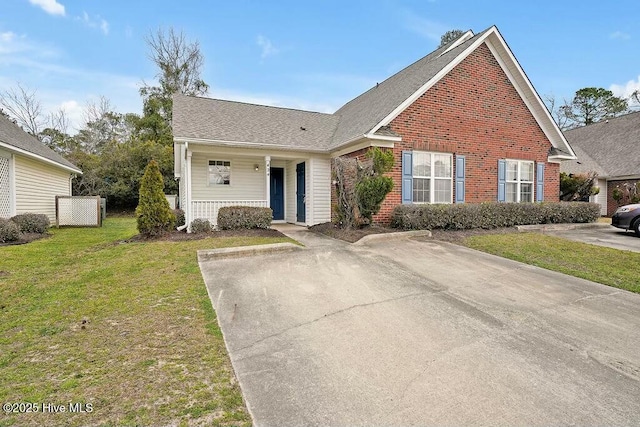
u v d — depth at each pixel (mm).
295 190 13359
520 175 12438
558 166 13203
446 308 4398
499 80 11906
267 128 12438
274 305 4434
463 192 11320
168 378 2764
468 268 6309
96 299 4590
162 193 9164
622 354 3293
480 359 3156
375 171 8984
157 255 7047
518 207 10797
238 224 10234
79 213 14828
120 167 25672
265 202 11398
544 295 4977
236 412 2365
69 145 32094
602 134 22141
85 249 8273
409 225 9461
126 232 12477
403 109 10258
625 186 17109
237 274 5762
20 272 6047
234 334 3625
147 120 30469
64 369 2898
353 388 2684
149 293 4793
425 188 10883
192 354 3164
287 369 2953
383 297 4750
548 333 3732
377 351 3285
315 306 4410
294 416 2346
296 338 3543
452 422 2297
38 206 14055
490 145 11789
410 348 3352
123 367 2926
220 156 12625
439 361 3109
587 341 3555
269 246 7312
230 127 11727
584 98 37062
